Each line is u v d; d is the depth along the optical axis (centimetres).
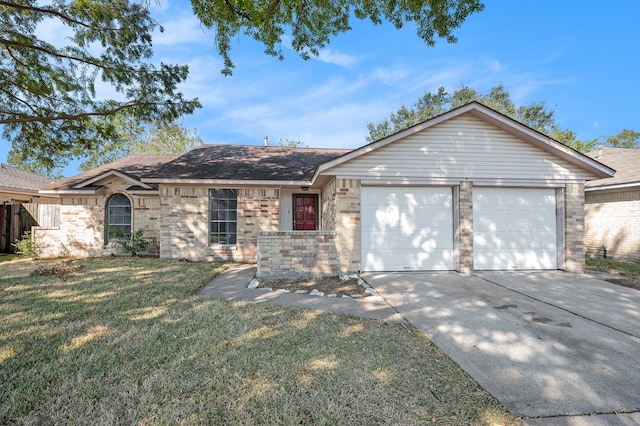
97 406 261
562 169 883
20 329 422
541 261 884
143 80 939
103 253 1189
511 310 534
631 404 279
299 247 816
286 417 250
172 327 434
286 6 655
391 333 434
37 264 979
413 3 598
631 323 477
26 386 287
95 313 489
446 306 557
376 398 280
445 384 308
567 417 260
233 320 467
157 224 1190
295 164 1248
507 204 885
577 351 384
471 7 600
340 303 576
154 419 245
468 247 856
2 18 782
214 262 1052
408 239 862
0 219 1359
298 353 364
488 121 864
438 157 855
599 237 1272
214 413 253
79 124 992
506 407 272
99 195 1193
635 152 1504
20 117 923
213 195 1113
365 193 859
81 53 880
